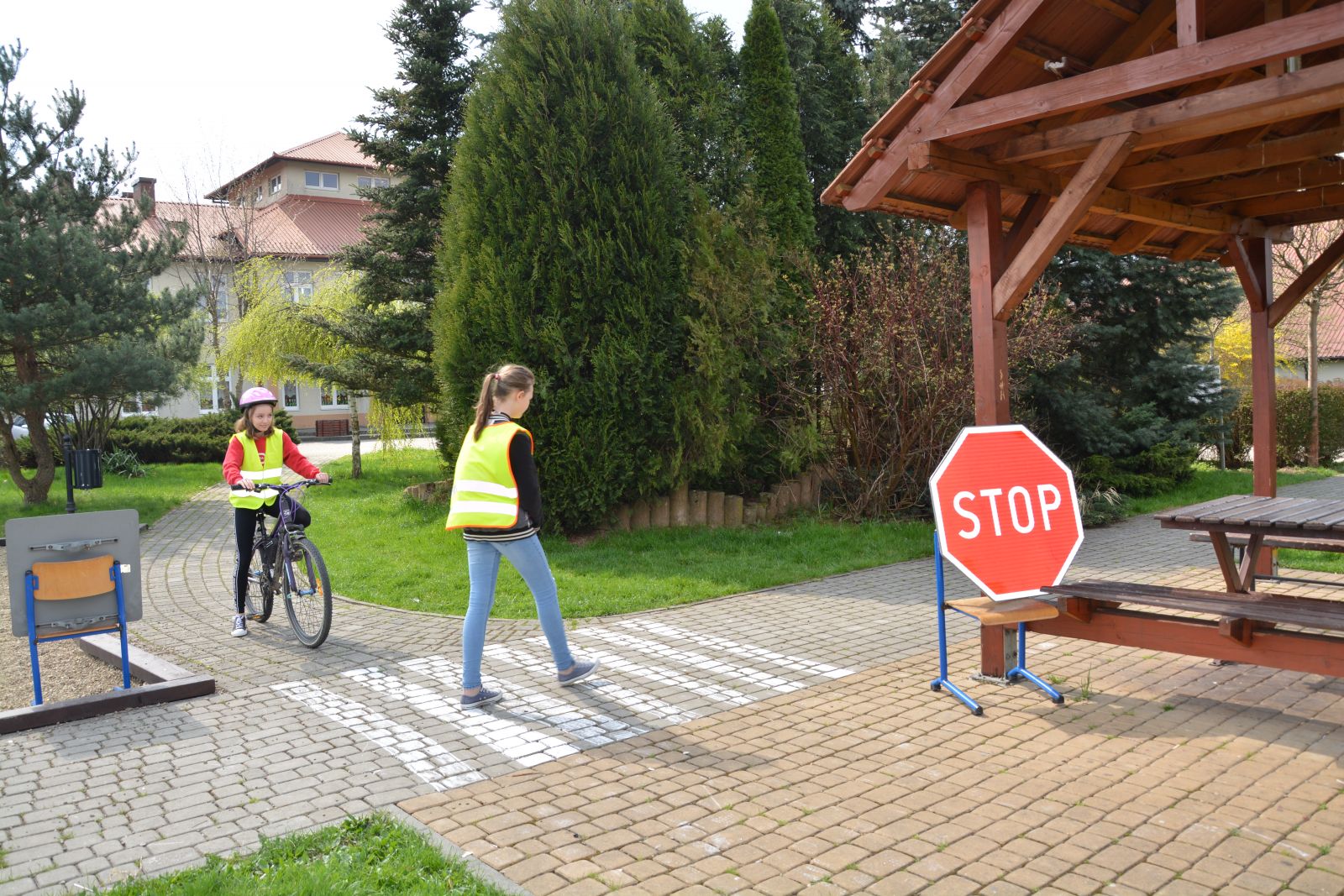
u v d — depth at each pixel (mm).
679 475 11328
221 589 9172
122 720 5180
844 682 5797
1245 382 23484
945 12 16391
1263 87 4332
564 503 10664
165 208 36344
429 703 5449
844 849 3564
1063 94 4785
